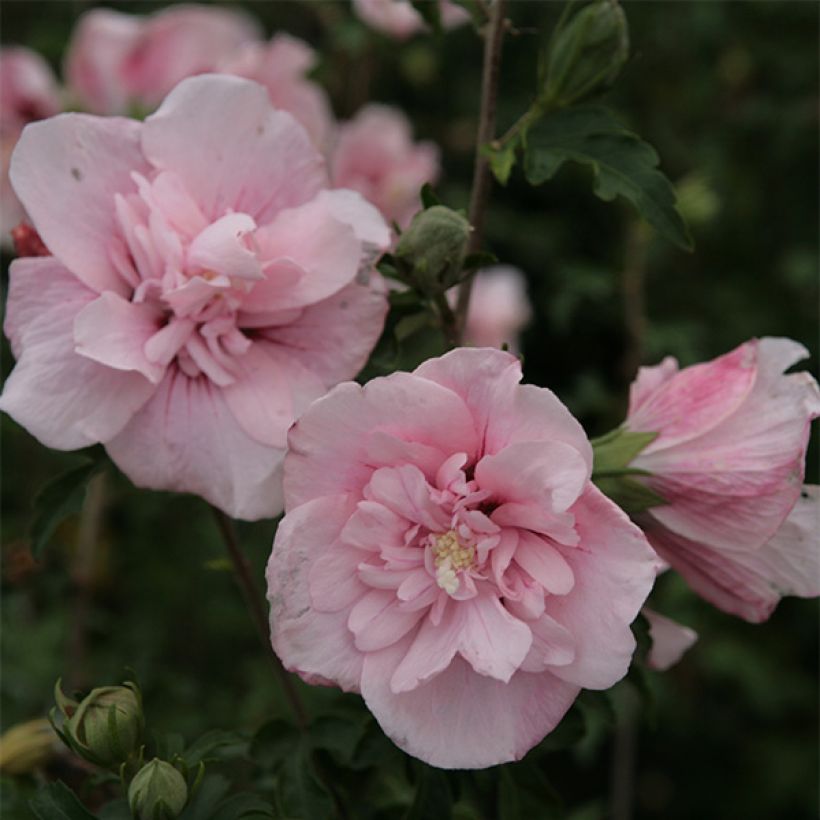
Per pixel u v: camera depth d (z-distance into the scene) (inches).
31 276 21.2
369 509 19.9
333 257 21.4
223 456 21.1
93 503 31.2
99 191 21.4
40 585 31.4
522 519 20.0
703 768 47.3
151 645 34.8
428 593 20.1
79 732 21.1
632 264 34.8
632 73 47.0
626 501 21.3
